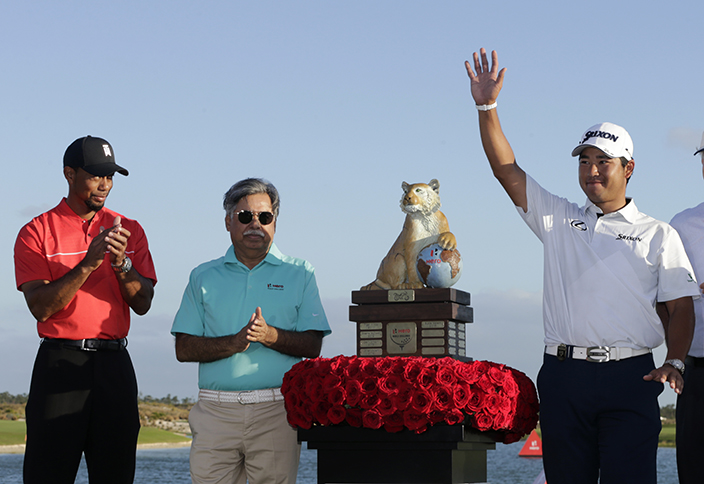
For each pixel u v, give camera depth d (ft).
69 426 14.11
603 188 12.66
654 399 12.22
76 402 14.16
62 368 14.16
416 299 14.99
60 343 14.24
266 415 14.30
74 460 14.23
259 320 13.56
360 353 15.25
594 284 12.42
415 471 12.84
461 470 13.05
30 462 14.11
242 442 14.32
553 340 12.69
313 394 12.97
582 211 13.14
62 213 14.88
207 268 15.24
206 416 14.48
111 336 14.58
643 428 12.04
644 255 12.44
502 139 13.66
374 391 12.61
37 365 14.32
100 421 14.35
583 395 12.21
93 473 14.47
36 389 14.20
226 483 14.44
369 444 13.01
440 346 14.78
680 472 14.32
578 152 13.08
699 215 14.58
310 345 14.73
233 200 14.89
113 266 14.05
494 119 13.58
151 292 15.12
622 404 12.07
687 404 14.15
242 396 14.26
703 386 13.94
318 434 13.19
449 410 12.38
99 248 13.56
